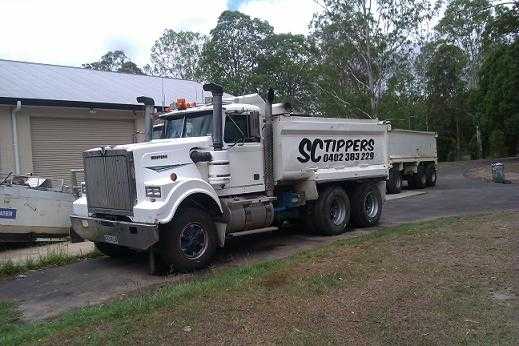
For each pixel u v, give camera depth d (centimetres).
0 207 1099
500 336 467
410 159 2264
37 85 1672
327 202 1119
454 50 5506
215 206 875
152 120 1048
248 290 633
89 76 1952
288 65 4784
